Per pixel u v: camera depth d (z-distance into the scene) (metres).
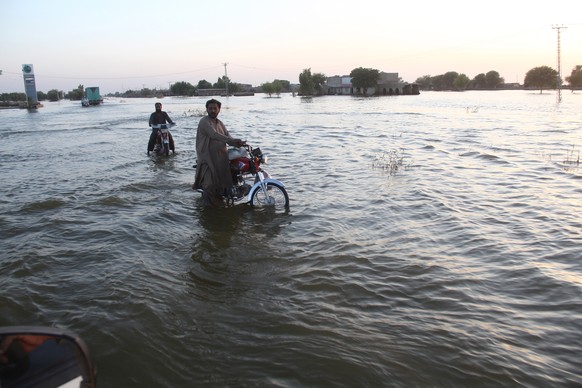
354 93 134.38
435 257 5.72
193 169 11.98
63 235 6.57
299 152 15.07
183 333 4.02
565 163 11.95
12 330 2.05
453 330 4.04
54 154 15.37
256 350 3.76
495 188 9.31
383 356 3.64
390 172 11.22
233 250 6.04
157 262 5.63
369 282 5.03
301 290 4.87
